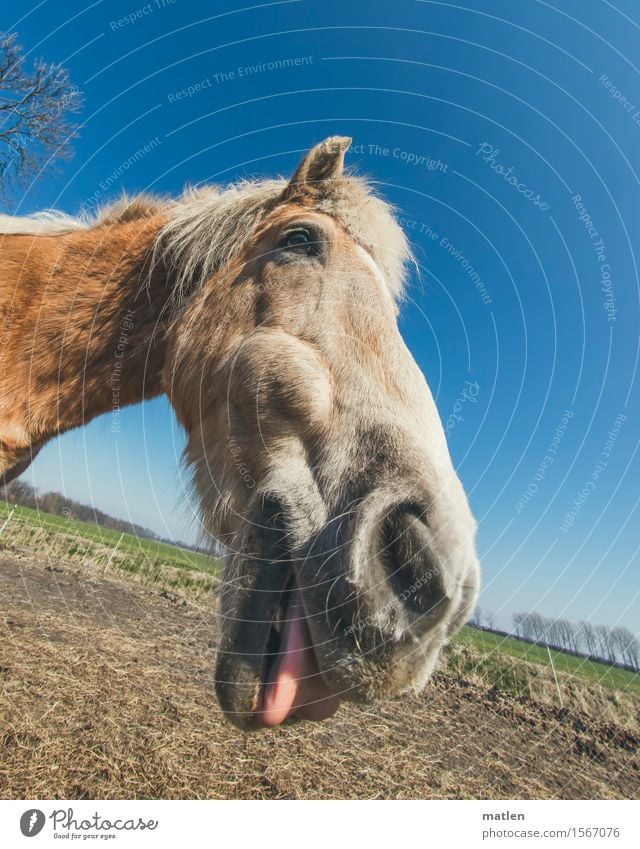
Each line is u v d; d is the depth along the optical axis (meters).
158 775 2.83
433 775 3.73
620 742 5.56
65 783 2.57
